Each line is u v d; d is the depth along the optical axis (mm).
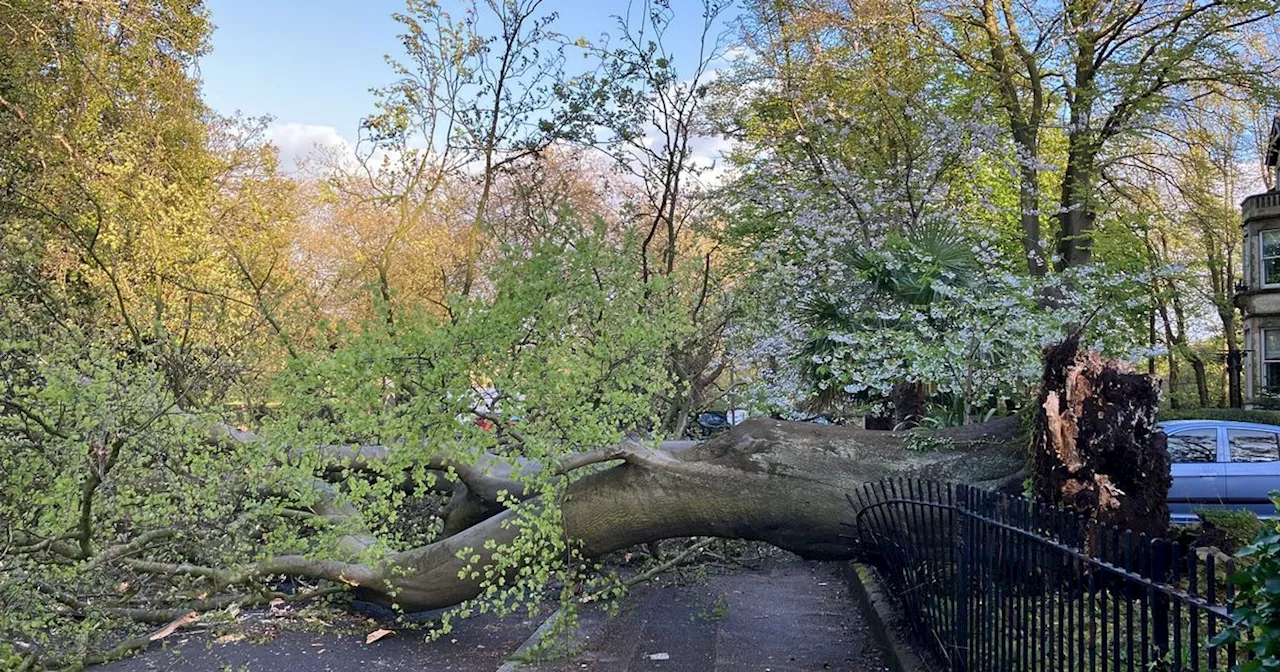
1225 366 30266
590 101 10703
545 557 5969
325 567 6926
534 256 6039
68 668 5578
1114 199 17781
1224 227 19891
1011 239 16344
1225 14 15336
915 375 7879
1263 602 2225
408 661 6062
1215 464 10227
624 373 6176
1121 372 4891
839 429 6410
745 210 14773
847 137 14383
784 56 14602
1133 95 15961
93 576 6105
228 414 7207
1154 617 2729
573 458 6262
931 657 5082
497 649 6438
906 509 5320
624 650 6289
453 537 6719
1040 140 17812
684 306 7141
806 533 6270
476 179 11133
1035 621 3609
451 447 6070
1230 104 17688
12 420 5645
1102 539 3039
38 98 10750
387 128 10641
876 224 12688
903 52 14391
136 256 8734
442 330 5883
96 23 11266
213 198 12375
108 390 5848
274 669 5777
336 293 10570
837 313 9758
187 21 13172
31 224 8609
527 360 5953
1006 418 6293
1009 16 16500
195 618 6562
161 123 12391
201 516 6434
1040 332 7703
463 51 10602
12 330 6602
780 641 6523
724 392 10391
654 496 6254
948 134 13414
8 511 5645
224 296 8406
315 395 6184
